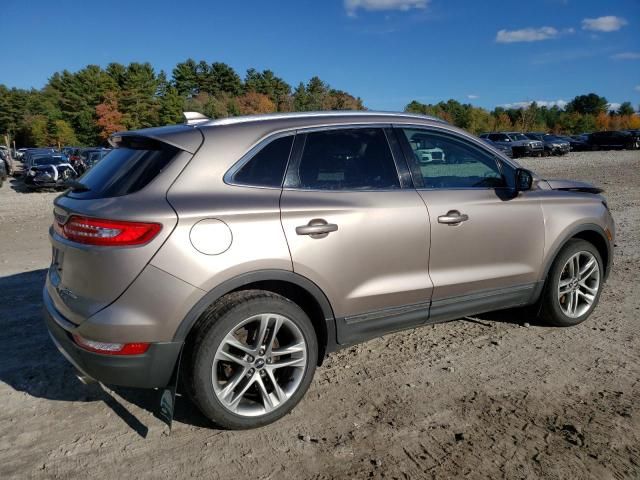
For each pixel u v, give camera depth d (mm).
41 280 6309
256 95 88188
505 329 4594
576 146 45031
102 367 2832
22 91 104000
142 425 3188
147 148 3160
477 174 4035
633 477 2654
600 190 4832
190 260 2828
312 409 3338
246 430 3113
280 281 3172
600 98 109312
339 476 2701
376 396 3482
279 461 2828
